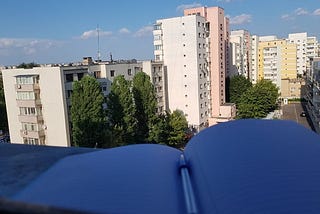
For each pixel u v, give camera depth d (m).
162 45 48.75
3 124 47.22
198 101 48.19
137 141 31.72
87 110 26.11
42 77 31.56
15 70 33.16
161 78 47.94
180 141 38.91
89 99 26.05
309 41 110.19
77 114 26.27
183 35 47.00
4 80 34.12
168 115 38.66
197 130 48.59
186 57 47.44
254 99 56.28
